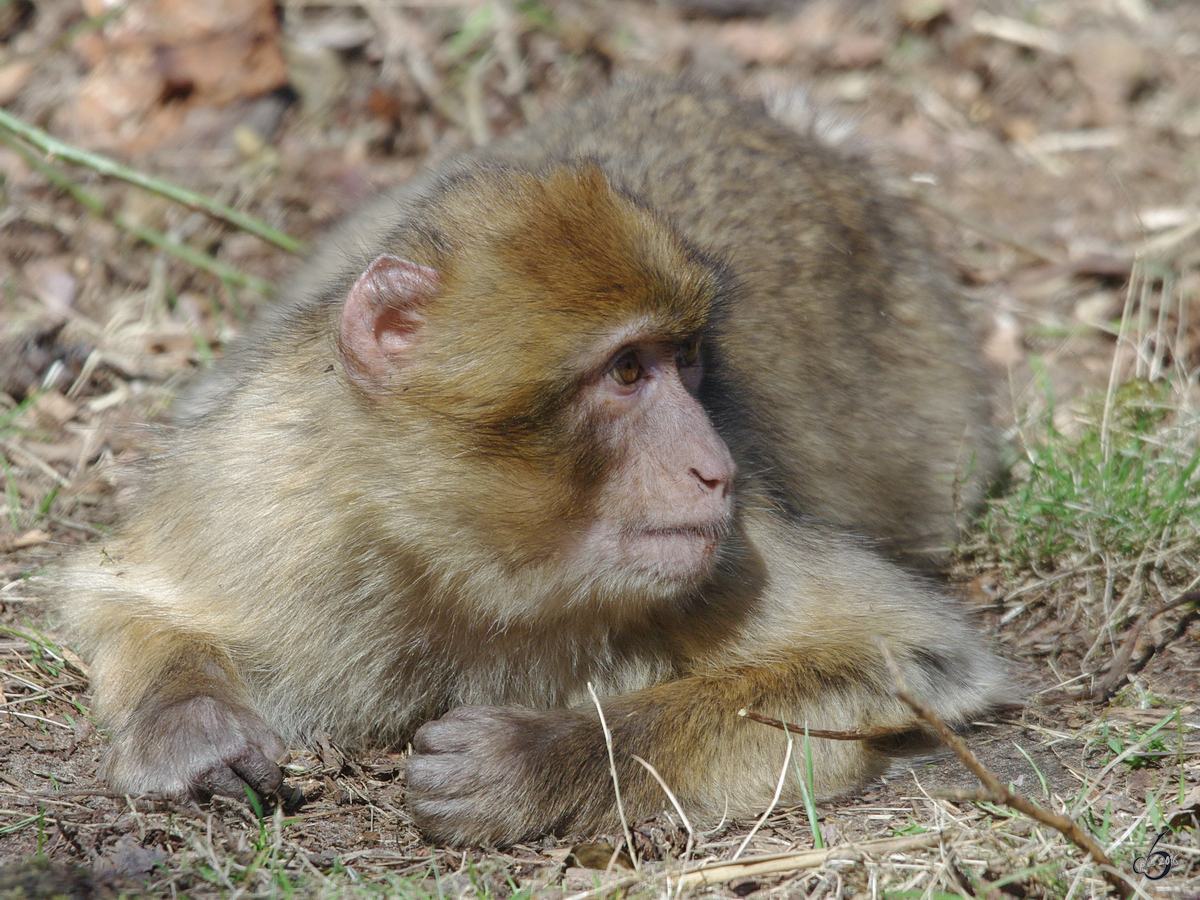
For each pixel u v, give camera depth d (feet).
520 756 25.25
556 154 38.09
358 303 26.02
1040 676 31.76
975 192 59.16
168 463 31.55
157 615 29.50
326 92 58.39
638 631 28.86
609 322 24.99
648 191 35.37
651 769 25.12
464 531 26.48
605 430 25.75
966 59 68.39
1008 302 50.80
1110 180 59.67
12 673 30.01
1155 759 26.96
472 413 25.71
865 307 36.70
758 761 26.78
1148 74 68.03
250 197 52.39
